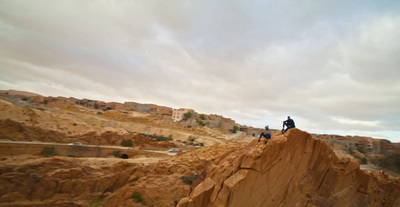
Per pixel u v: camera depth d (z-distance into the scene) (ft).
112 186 104.53
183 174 97.60
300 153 57.11
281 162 51.67
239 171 47.67
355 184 67.72
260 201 47.24
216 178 50.29
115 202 79.61
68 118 222.89
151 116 499.10
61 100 541.75
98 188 100.01
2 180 85.25
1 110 168.55
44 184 89.35
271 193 49.34
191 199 44.88
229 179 45.80
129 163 124.36
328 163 63.00
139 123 407.85
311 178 58.70
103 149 176.55
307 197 55.88
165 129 381.81
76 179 96.89
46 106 413.18
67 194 91.35
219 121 497.46
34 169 94.99
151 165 116.88
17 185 86.53
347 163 69.00
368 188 70.28
